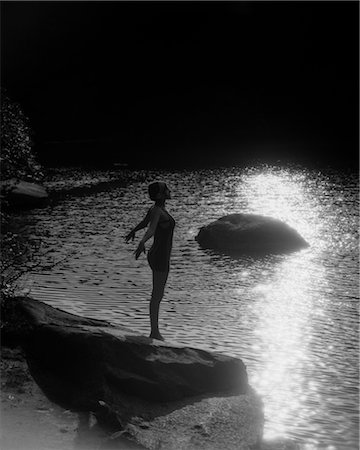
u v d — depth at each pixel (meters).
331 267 15.48
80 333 7.84
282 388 8.64
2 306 8.87
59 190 27.86
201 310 12.03
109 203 24.52
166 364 7.83
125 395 7.55
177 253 16.75
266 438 7.18
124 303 12.33
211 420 7.32
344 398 8.38
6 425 6.62
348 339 10.62
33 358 8.13
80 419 6.88
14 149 12.73
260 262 15.88
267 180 30.89
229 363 8.18
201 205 24.33
